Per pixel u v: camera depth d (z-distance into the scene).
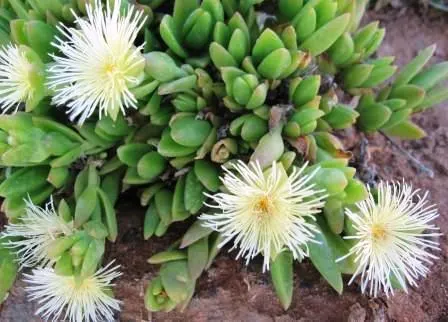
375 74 0.19
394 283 0.18
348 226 0.17
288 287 0.17
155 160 0.18
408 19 0.25
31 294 0.18
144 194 0.19
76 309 0.19
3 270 0.18
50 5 0.18
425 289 0.19
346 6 0.19
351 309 0.18
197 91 0.18
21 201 0.18
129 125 0.18
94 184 0.18
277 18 0.19
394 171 0.21
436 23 0.25
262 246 0.16
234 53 0.18
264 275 0.19
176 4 0.18
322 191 0.16
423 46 0.25
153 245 0.20
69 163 0.18
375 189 0.18
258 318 0.19
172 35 0.18
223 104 0.18
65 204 0.17
